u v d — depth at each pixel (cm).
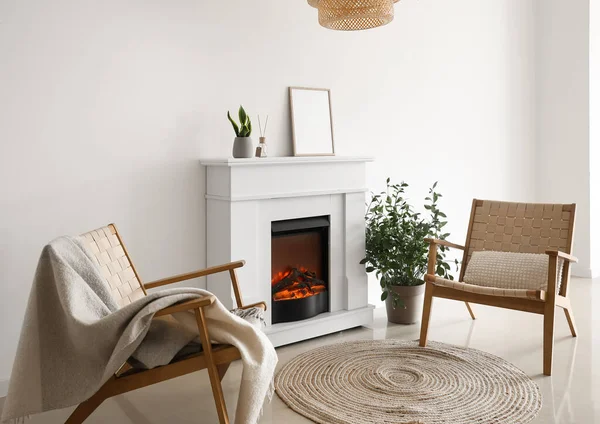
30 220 293
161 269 337
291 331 349
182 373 224
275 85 380
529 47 548
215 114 354
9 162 287
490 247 372
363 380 295
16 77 286
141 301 212
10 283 289
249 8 366
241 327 223
